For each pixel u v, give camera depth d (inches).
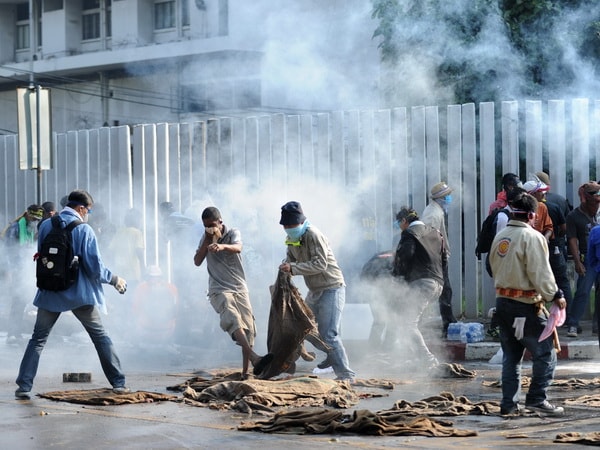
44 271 366.6
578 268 503.8
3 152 726.5
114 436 288.7
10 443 280.4
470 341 488.4
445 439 279.4
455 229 568.4
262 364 391.5
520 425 301.1
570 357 470.0
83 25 1517.0
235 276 412.8
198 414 329.4
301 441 278.4
